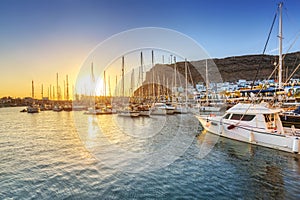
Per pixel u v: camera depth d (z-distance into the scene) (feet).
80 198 17.26
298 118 38.78
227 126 39.32
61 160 27.12
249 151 31.35
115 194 17.80
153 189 18.69
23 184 20.15
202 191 18.65
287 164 25.80
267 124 35.09
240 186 19.79
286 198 17.74
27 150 33.68
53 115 115.24
